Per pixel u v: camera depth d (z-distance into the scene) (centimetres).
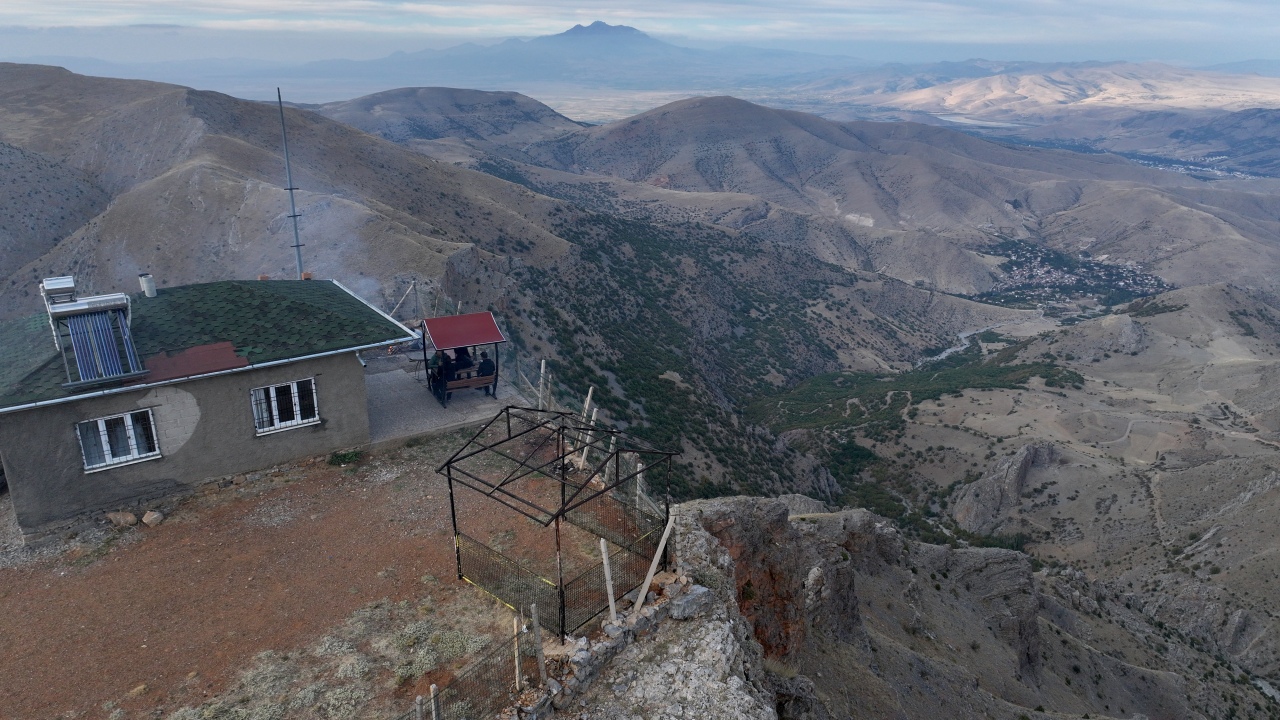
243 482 1870
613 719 1138
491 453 2058
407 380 2572
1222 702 5409
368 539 1642
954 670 3266
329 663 1262
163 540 1638
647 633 1315
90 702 1181
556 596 1338
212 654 1289
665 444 5866
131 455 1730
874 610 3534
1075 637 5422
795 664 2259
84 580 1501
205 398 1786
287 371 1891
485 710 1116
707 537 1599
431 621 1369
